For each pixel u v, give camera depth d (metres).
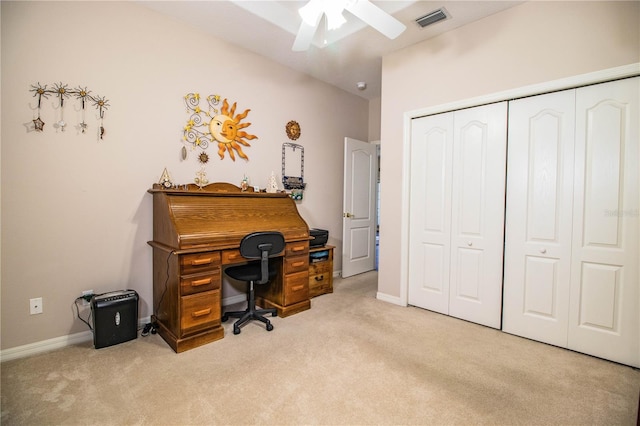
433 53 2.84
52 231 2.14
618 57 1.99
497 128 2.52
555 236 2.27
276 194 3.09
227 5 2.46
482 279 2.63
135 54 2.46
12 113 1.98
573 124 2.19
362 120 4.70
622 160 2.02
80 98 2.22
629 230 2.00
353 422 1.47
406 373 1.88
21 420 1.45
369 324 2.63
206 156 2.90
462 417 1.51
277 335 2.41
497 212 2.54
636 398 1.67
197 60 2.81
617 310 2.05
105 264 2.37
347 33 2.83
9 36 1.95
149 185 2.57
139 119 2.50
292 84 3.65
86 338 2.28
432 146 2.92
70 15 2.17
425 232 2.99
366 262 4.59
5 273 1.98
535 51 2.30
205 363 1.98
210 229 2.37
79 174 2.24
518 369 1.95
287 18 2.81
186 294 2.15
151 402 1.59
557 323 2.27
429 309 2.97
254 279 2.47
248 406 1.57
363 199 4.47
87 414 1.50
